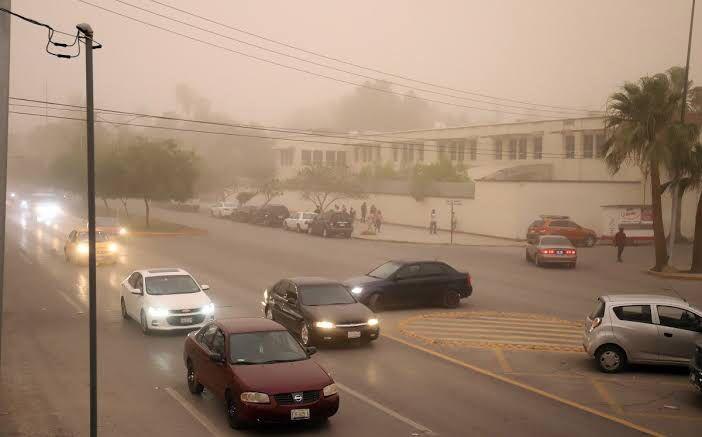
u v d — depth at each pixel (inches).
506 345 677.9
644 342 572.4
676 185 1284.4
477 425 436.8
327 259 1389.0
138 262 1293.1
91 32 362.9
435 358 623.2
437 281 882.1
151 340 671.1
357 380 543.2
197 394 496.1
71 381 525.3
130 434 410.6
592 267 1344.7
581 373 577.9
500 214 1962.4
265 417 406.3
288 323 697.6
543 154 2331.4
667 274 1224.8
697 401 499.8
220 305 863.1
